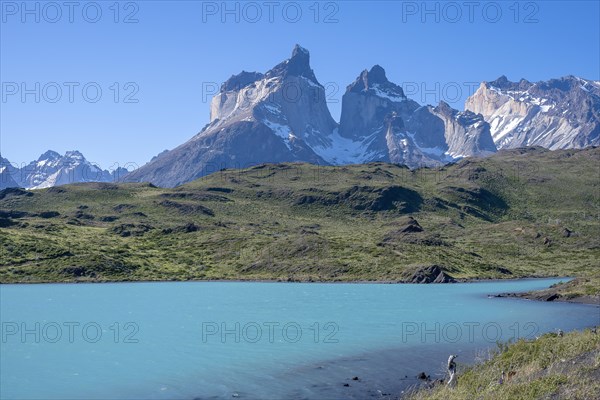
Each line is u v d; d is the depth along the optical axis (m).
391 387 36.84
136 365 44.84
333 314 73.88
